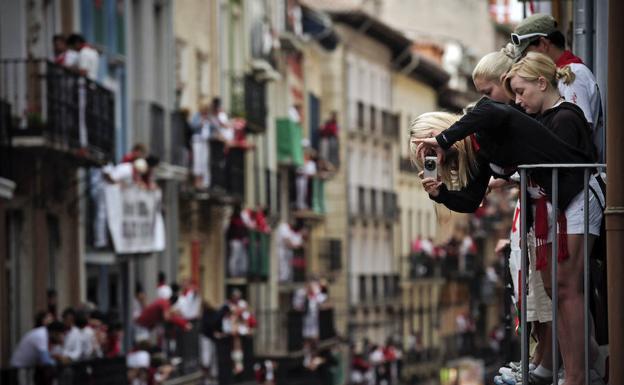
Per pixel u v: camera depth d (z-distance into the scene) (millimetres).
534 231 12469
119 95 49219
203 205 59281
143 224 44938
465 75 122375
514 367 13945
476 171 12750
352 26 93938
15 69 36844
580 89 13320
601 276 12594
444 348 110625
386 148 103125
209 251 60625
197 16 59812
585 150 12422
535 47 13695
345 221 92000
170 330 47969
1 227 37344
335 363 73562
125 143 49469
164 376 44656
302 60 82750
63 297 41938
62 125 38281
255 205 69062
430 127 12781
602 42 15008
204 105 58125
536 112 12703
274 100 74812
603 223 12461
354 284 93312
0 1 38406
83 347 37906
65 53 39594
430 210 115375
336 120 86938
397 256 104938
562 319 12398
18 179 38625
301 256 75125
